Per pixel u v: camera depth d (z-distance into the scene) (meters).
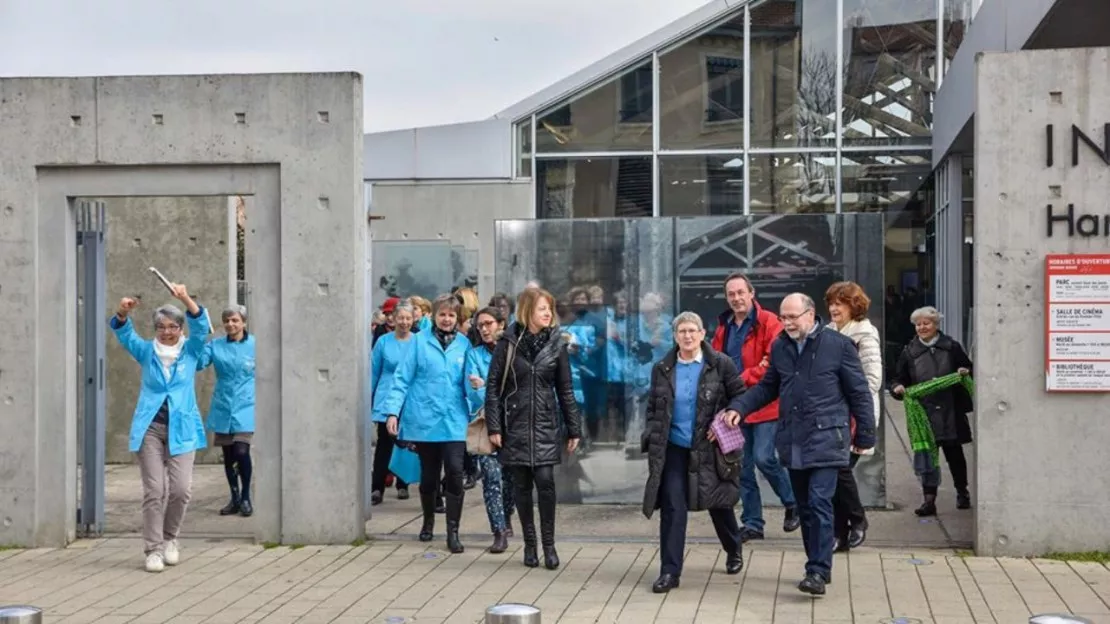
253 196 10.88
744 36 22.72
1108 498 9.83
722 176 22.72
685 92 22.75
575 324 13.02
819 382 8.78
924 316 11.95
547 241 13.05
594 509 12.72
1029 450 9.91
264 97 10.77
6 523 11.03
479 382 10.45
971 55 17.92
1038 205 9.86
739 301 10.73
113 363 16.47
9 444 11.04
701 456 8.99
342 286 10.74
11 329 11.04
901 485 13.96
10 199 11.03
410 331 12.73
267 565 10.09
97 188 11.01
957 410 12.06
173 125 10.84
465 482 14.20
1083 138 9.79
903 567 9.66
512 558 10.29
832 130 22.73
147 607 8.74
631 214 22.77
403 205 20.83
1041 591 8.85
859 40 22.70
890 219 23.58
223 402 12.61
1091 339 9.79
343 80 10.70
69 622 8.34
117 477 15.36
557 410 9.89
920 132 22.72
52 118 10.95
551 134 22.89
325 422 10.81
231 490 12.77
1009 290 9.91
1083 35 14.95
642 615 8.31
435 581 9.44
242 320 12.63
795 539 10.95
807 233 12.69
